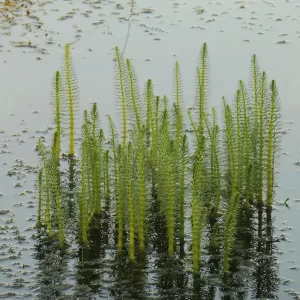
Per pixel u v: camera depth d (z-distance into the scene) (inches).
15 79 1239.5
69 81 992.9
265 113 869.2
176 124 904.9
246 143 856.3
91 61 1317.7
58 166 973.2
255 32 1467.8
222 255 765.3
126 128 1009.5
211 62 1301.7
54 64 1310.3
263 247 784.3
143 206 756.0
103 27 1507.1
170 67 1280.8
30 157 987.9
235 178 823.1
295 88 1187.3
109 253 771.4
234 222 743.1
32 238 797.2
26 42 1416.1
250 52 1353.3
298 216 845.8
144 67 1280.8
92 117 847.1
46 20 1555.1
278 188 905.5
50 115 1109.1
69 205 870.4
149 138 962.1
